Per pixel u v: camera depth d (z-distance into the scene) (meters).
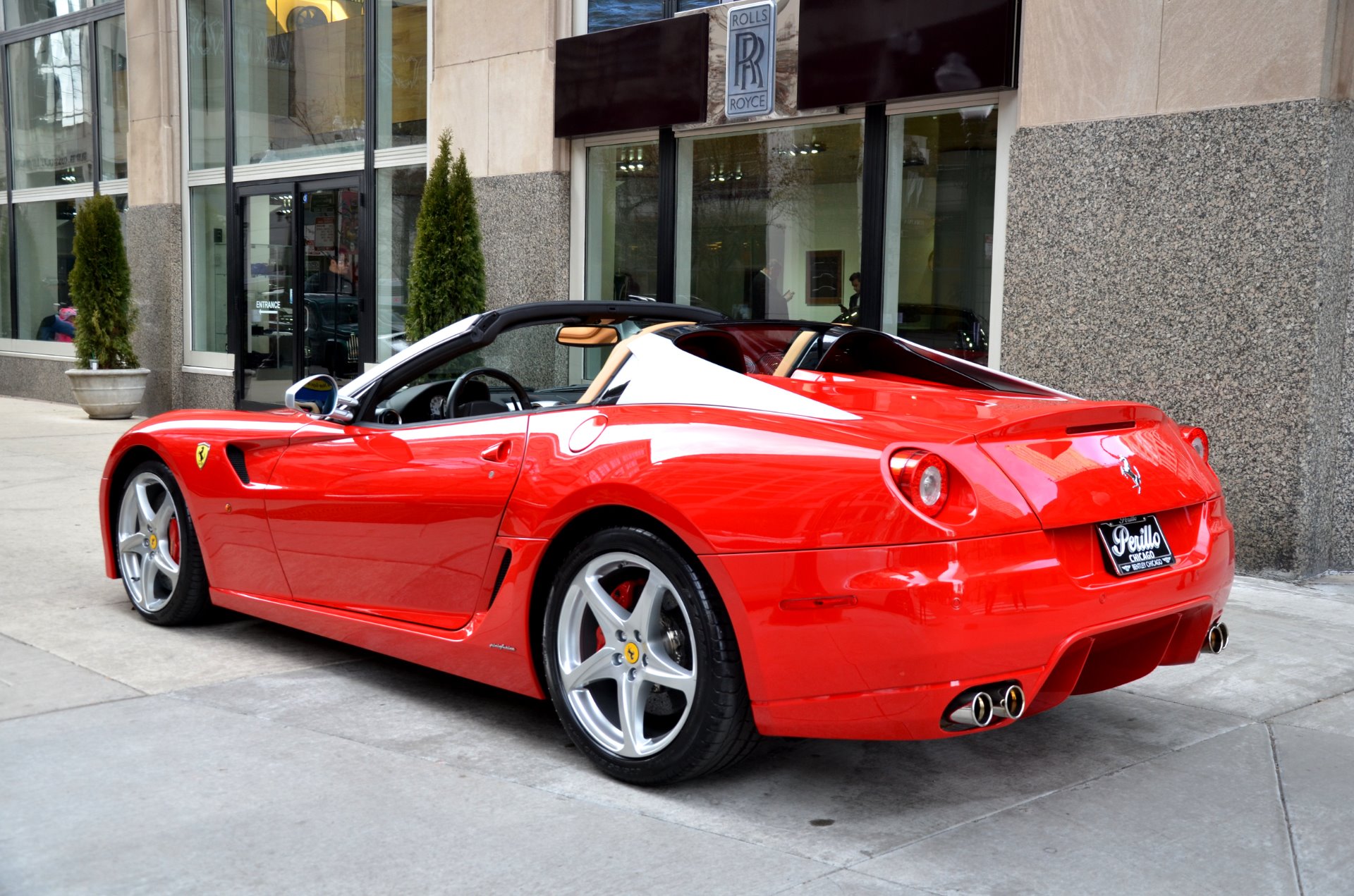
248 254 11.98
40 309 14.91
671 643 2.87
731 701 2.71
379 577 3.60
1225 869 2.47
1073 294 5.96
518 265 8.97
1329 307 5.30
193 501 4.19
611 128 8.23
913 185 6.91
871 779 2.99
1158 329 5.67
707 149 7.98
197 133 12.47
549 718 3.46
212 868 2.42
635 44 8.05
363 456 3.65
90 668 3.86
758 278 7.75
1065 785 2.96
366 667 3.95
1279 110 5.25
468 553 3.29
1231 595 5.11
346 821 2.66
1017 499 2.58
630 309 3.91
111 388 12.13
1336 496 5.62
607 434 3.01
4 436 10.51
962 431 2.64
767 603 2.59
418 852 2.50
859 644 2.51
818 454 2.63
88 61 13.80
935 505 2.50
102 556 5.66
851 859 2.50
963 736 3.34
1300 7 5.16
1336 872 2.46
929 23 6.47
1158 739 3.33
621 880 2.38
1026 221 6.12
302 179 11.20
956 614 2.44
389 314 10.48
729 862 2.47
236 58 11.86
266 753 3.10
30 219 15.02
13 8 14.94
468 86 9.24
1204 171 5.49
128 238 13.13
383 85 10.36
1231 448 5.47
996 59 6.19
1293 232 5.24
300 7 11.11
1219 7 5.40
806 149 7.43
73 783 2.86
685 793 2.88
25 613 4.58
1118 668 2.95
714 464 2.74
